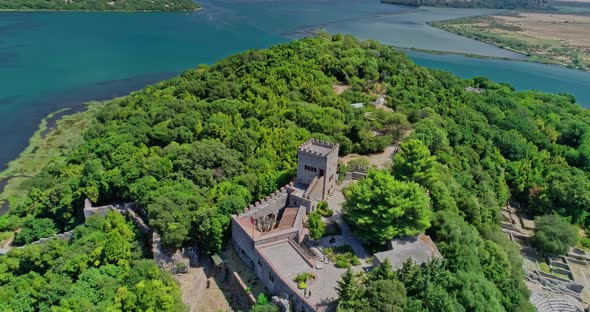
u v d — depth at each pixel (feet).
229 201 301.22
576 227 431.43
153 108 532.73
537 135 595.47
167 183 344.28
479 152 507.30
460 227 299.58
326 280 244.01
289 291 233.96
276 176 343.05
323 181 316.81
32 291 278.05
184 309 251.60
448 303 219.61
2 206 443.73
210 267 294.25
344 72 612.70
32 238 380.78
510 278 307.17
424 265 246.47
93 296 260.83
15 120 633.20
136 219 337.31
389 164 398.21
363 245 277.44
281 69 573.74
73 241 339.98
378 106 544.62
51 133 599.16
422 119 485.15
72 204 393.29
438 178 346.33
